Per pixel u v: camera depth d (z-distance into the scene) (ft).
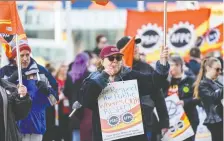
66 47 82.02
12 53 34.06
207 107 41.98
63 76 53.26
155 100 36.94
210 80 42.01
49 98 35.06
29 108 28.99
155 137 38.93
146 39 47.78
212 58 41.96
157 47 47.73
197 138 42.52
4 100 28.45
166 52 29.45
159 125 38.09
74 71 45.37
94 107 30.37
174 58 41.96
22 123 34.32
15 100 28.63
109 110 30.30
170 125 41.32
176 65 41.78
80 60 45.11
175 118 41.39
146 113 36.94
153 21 47.70
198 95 41.86
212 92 41.78
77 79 45.16
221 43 50.96
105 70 30.09
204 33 47.93
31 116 34.53
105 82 29.91
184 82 41.83
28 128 34.47
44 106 35.12
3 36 32.55
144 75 30.42
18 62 29.53
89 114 43.04
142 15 47.75
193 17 47.78
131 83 30.37
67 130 48.67
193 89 41.88
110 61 29.89
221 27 50.96
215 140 42.27
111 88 30.25
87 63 45.78
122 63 30.53
